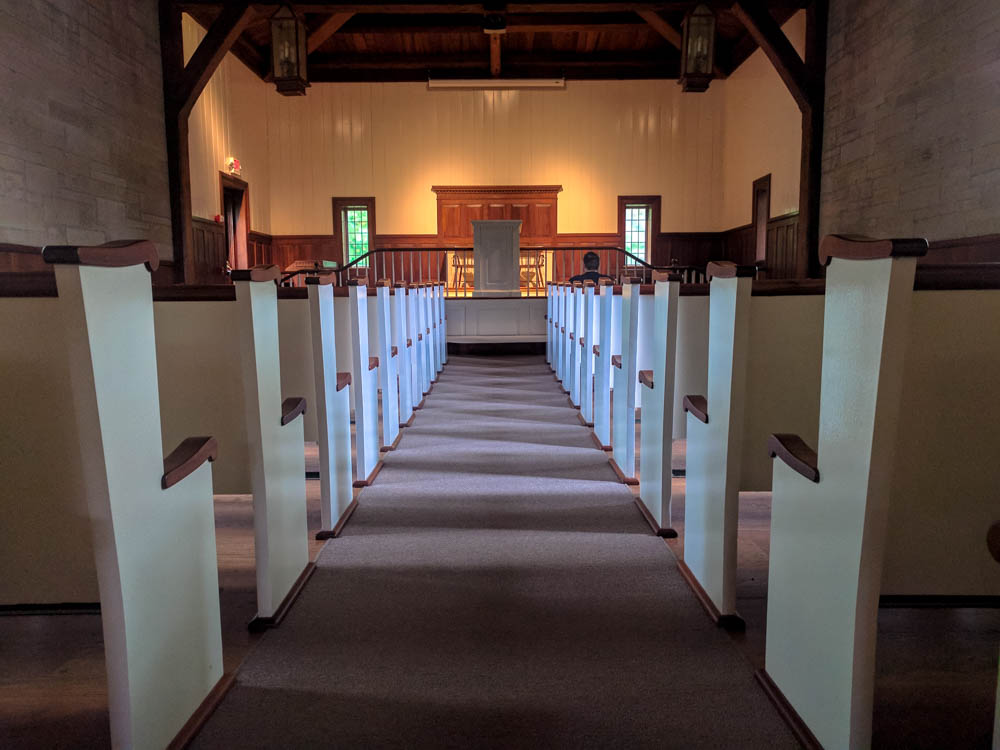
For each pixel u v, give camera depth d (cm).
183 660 145
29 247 552
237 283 178
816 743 137
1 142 523
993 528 110
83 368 114
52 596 194
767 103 1102
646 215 1354
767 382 224
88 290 113
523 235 1325
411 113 1328
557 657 176
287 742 143
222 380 239
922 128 624
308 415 285
